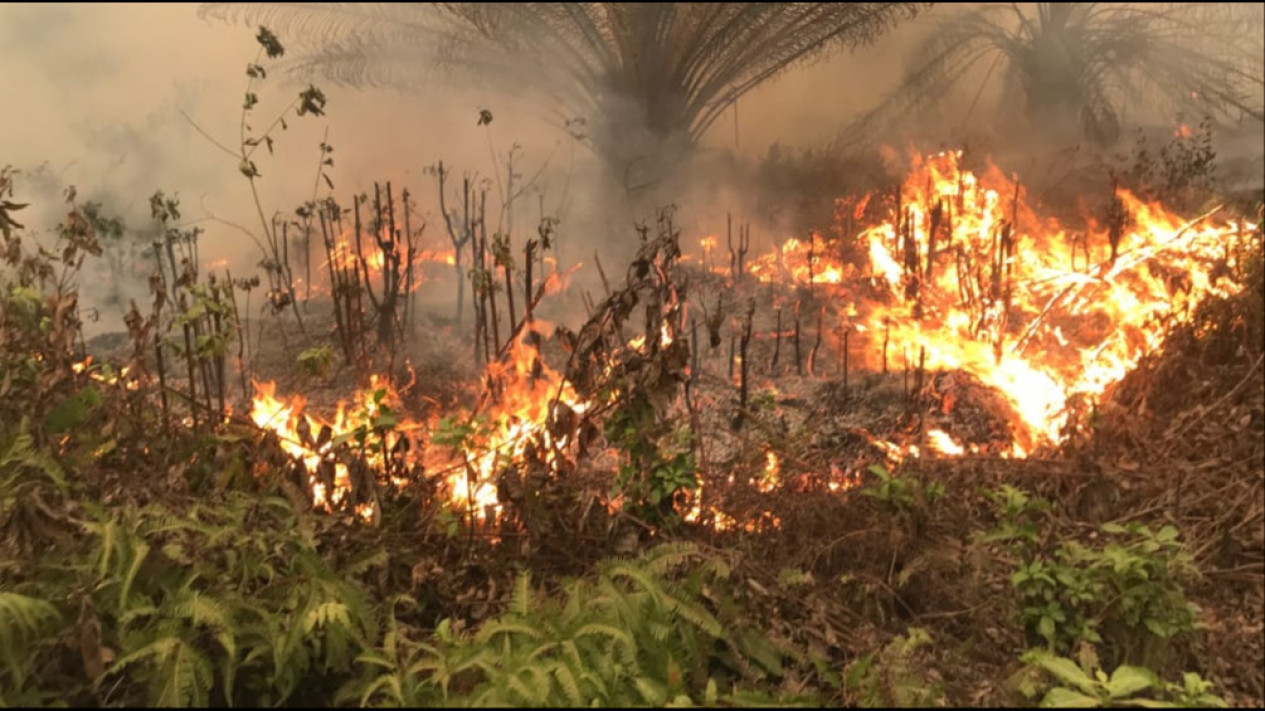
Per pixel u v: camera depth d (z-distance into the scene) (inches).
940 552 116.3
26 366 119.2
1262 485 132.9
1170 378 155.0
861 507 123.2
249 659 91.3
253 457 118.0
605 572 104.0
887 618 112.6
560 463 121.3
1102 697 95.4
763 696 92.0
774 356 215.5
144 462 121.7
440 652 94.7
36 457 109.0
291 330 238.1
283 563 105.1
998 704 100.0
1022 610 110.2
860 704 96.4
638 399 120.6
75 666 92.9
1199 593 119.1
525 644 94.0
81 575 98.3
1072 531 126.3
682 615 100.8
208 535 102.4
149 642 90.4
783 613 110.1
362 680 94.5
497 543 118.3
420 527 117.3
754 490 126.3
